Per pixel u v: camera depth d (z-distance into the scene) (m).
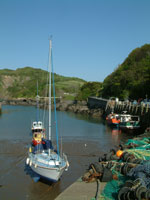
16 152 24.19
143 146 20.39
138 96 66.56
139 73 73.31
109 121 47.16
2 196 14.33
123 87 75.88
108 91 89.25
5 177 17.23
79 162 20.92
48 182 16.20
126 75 75.94
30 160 16.97
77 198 11.14
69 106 88.12
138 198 9.78
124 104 55.91
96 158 22.30
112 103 64.94
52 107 91.94
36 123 35.19
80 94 105.88
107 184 12.54
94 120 56.38
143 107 43.44
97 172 13.55
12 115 65.19
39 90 142.50
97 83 112.69
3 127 42.53
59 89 136.12
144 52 90.00
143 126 40.03
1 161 20.95
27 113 71.75
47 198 14.17
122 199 10.41
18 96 152.62
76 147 26.83
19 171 18.48
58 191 15.09
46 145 19.20
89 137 33.56
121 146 21.05
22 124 46.84
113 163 15.30
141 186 10.04
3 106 105.94
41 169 15.73
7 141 29.84
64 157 17.27
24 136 33.62
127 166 13.73
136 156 16.12
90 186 12.53
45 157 17.06
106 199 10.77
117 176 13.46
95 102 81.62
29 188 15.47
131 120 43.50
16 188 15.45
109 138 32.97
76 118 60.28
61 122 50.94
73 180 16.81
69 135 35.03
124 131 39.56
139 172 12.17
